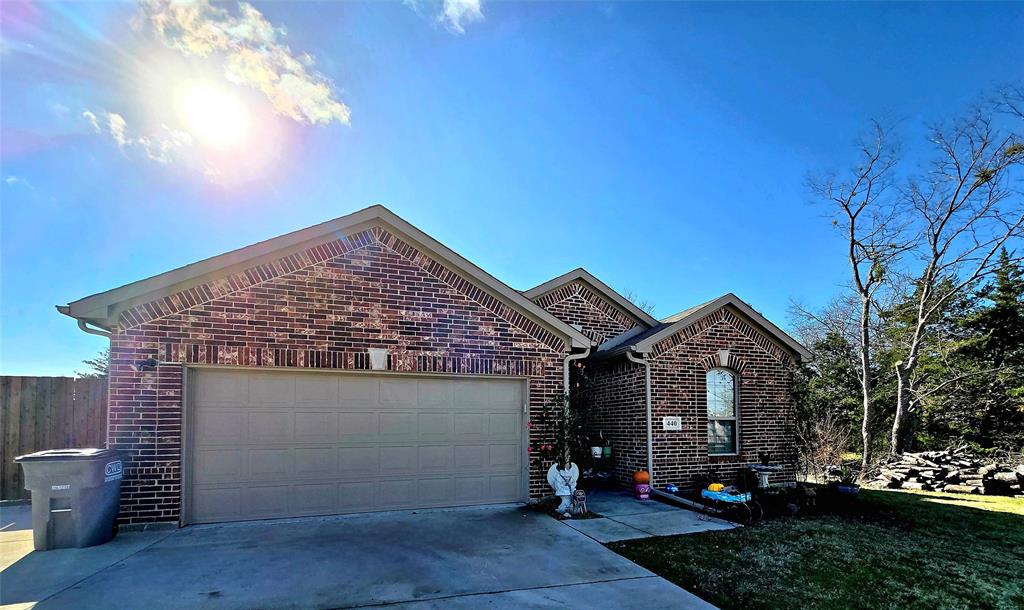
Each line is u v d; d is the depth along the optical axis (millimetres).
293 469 8445
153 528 7609
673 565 6477
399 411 9125
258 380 8414
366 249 9078
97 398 10547
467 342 9531
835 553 7152
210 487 8047
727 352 12594
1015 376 18750
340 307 8812
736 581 5984
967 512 10109
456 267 9539
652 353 11922
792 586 5871
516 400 9898
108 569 5969
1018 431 19203
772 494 10219
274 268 8516
